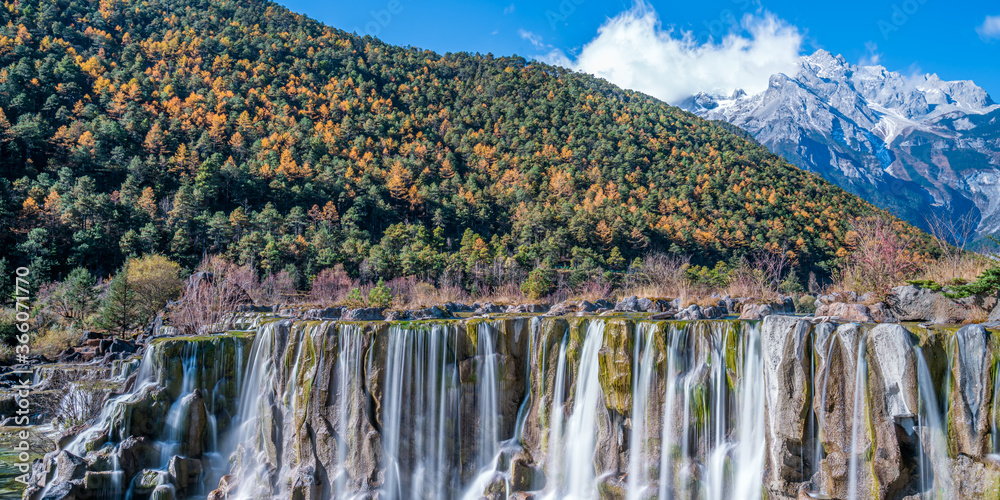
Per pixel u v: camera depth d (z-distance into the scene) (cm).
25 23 14338
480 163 14962
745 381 1395
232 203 10662
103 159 10050
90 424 1903
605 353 1501
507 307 2570
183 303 3331
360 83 18312
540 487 1584
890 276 2078
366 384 1622
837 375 1207
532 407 1636
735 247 10131
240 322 2500
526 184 13662
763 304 1894
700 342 1440
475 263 7756
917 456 1146
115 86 13012
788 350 1252
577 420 1573
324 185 11612
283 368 1744
